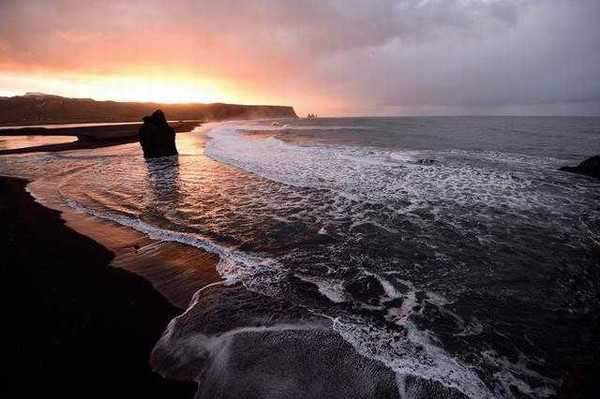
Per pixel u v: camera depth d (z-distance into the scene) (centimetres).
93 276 591
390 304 496
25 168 1819
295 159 1889
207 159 2034
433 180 1314
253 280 570
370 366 369
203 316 466
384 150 2303
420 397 330
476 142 2825
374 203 1019
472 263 631
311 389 341
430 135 3591
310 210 965
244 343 408
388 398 329
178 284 561
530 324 452
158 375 369
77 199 1134
